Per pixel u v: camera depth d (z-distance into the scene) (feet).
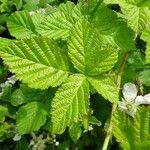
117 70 1.09
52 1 1.73
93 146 1.50
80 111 0.83
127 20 1.02
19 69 0.84
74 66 0.86
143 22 0.98
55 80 0.86
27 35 1.25
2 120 1.45
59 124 0.82
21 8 1.78
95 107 1.39
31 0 1.74
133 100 1.12
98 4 1.17
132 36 1.08
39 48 0.86
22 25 1.26
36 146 1.51
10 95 1.47
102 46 0.85
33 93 1.25
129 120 0.70
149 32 0.98
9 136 1.53
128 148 0.70
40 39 0.86
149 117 0.68
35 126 1.24
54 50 0.86
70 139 1.49
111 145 1.40
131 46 1.07
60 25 1.10
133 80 1.22
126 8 0.99
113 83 0.86
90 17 1.13
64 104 0.83
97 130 1.45
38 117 1.24
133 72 1.21
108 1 1.00
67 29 1.09
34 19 1.27
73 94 0.84
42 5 1.73
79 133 1.33
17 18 1.26
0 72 1.68
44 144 1.52
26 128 1.24
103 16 1.12
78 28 0.85
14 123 1.53
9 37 1.82
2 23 1.80
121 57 1.10
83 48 0.85
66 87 0.85
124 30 1.09
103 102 1.38
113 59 0.85
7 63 0.84
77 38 0.85
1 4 1.83
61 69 0.87
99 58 0.85
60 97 0.84
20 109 1.25
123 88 1.12
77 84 0.85
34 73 0.85
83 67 0.86
